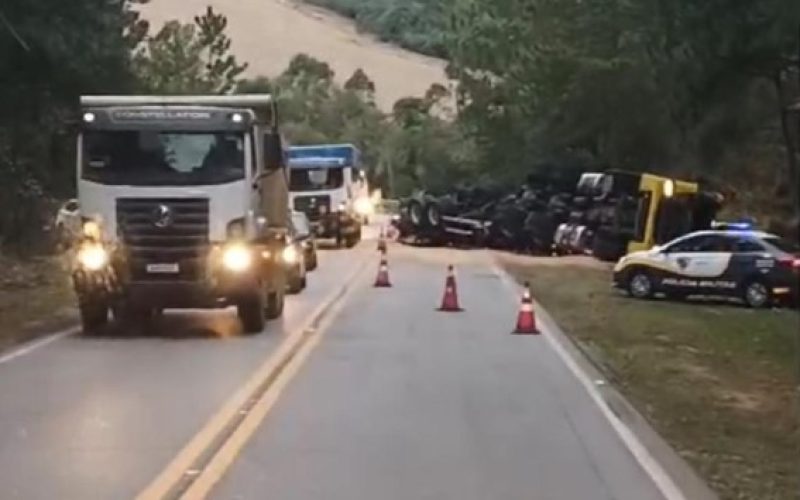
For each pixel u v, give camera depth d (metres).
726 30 57.06
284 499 22.45
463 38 149.12
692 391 40.62
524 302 53.41
